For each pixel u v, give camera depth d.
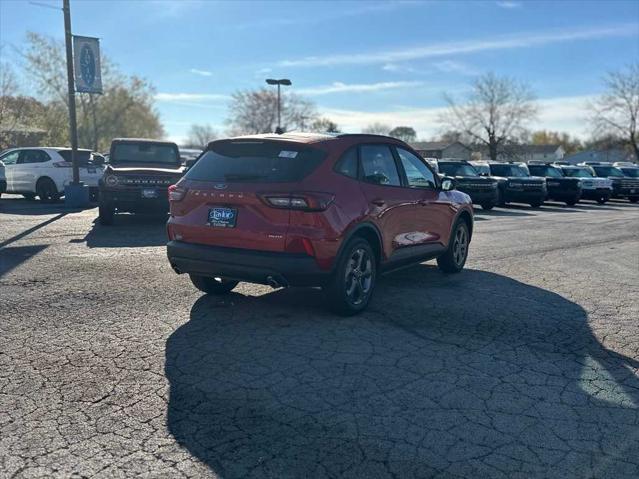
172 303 6.14
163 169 12.33
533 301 6.61
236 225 5.30
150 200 11.64
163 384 4.06
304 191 5.17
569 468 3.12
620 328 5.64
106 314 5.69
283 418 3.60
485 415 3.70
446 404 3.84
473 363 4.59
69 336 5.02
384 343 5.00
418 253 6.98
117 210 12.05
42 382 4.06
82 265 7.96
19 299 6.15
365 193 5.82
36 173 18.00
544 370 4.49
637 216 18.70
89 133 52.19
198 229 5.51
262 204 5.20
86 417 3.56
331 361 4.55
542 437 3.44
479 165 24.00
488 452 3.26
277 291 6.75
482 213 19.12
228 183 5.42
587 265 9.10
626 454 3.28
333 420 3.58
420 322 5.65
